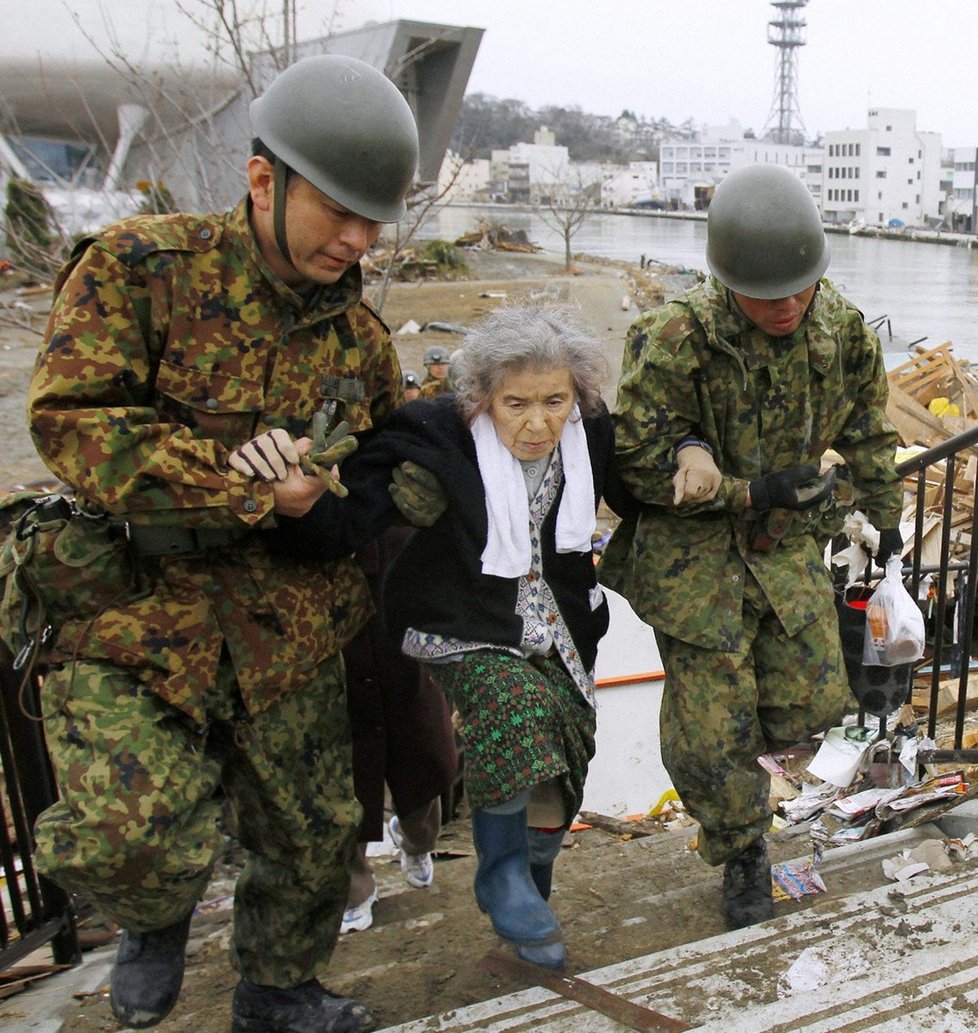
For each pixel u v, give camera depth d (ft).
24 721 10.41
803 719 9.28
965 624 12.67
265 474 6.93
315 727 8.05
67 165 48.65
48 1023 9.81
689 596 9.12
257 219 7.20
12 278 55.83
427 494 7.95
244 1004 8.50
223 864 13.98
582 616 8.45
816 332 8.77
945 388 39.78
